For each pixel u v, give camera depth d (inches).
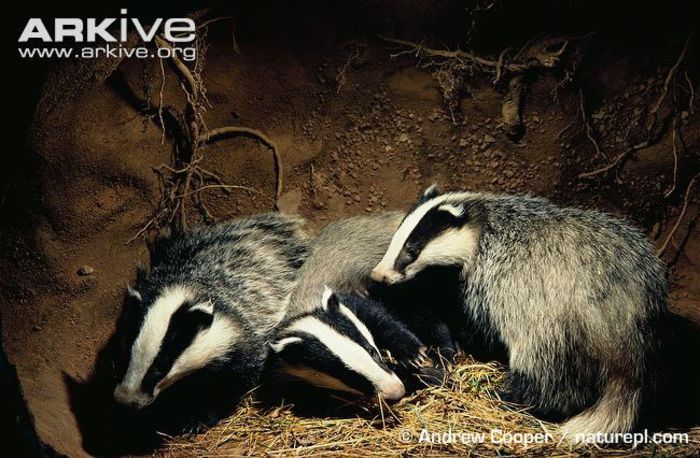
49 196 79.4
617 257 75.2
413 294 80.4
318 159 84.6
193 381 76.7
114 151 80.6
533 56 82.0
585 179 84.4
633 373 73.6
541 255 76.0
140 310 76.1
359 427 74.8
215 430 76.2
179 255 80.7
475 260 78.2
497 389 77.2
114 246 81.2
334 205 85.1
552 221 77.2
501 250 77.4
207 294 78.0
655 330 74.6
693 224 83.9
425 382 78.0
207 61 81.9
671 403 76.2
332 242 82.6
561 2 81.6
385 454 72.3
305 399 77.8
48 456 70.4
